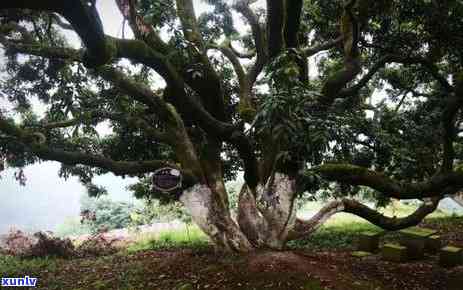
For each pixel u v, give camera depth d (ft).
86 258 36.01
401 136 36.55
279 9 24.91
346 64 28.89
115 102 30.76
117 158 35.01
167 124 28.22
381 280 23.85
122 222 63.10
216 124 25.54
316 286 20.76
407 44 33.78
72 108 24.20
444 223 46.93
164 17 22.72
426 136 36.40
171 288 22.18
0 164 28.43
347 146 22.43
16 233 40.70
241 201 28.12
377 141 33.35
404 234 30.89
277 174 26.30
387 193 26.86
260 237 26.50
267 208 26.43
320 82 40.75
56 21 29.86
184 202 27.07
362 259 29.12
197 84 26.78
